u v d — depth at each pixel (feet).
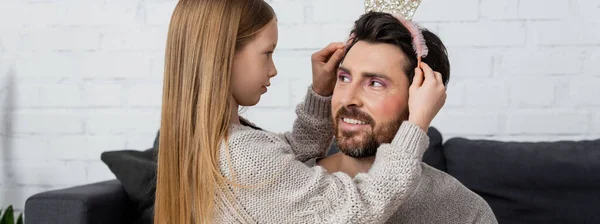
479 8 7.34
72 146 8.03
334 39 7.48
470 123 7.41
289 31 7.54
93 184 6.59
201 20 3.47
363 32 3.64
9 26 8.05
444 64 3.77
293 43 7.54
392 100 3.54
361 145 3.58
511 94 7.36
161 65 7.83
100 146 7.98
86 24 7.91
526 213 6.41
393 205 3.25
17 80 8.07
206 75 3.39
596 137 7.28
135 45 7.86
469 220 3.67
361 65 3.54
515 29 7.32
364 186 3.27
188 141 3.44
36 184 8.12
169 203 3.54
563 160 6.40
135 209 6.56
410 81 3.59
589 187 6.30
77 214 5.73
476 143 6.80
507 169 6.51
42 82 8.04
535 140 7.36
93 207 5.82
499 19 7.32
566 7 7.25
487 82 7.38
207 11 3.48
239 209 3.30
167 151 3.54
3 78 8.09
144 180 6.39
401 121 3.59
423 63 3.53
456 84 7.41
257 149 3.31
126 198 6.49
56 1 7.95
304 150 4.13
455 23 7.38
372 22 3.61
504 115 7.38
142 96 7.88
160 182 3.57
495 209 6.50
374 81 3.56
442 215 3.63
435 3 7.39
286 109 7.57
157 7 7.80
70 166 8.05
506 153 6.59
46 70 8.02
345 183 3.28
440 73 3.74
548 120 7.34
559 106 7.32
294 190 3.28
